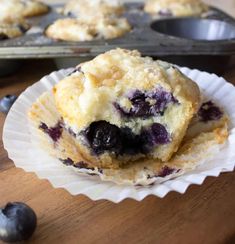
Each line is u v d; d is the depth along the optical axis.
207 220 0.17
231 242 0.16
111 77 0.22
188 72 0.27
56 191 0.19
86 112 0.21
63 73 0.27
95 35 0.33
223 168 0.19
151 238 0.16
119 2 0.42
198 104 0.23
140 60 0.23
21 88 0.29
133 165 0.22
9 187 0.19
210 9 0.41
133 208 0.18
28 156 0.20
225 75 0.31
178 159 0.22
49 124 0.23
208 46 0.29
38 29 0.35
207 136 0.22
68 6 0.42
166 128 0.22
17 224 0.16
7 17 0.35
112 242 0.16
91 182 0.19
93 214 0.17
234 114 0.23
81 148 0.22
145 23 0.36
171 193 0.19
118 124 0.22
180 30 0.37
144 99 0.22
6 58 0.29
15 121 0.22
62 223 0.17
